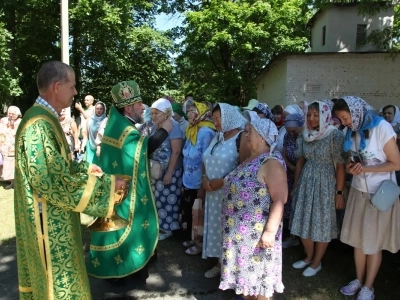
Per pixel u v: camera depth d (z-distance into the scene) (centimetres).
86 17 1322
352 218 295
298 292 311
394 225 279
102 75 1753
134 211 286
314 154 327
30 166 186
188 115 402
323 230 323
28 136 189
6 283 321
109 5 1355
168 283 327
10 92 1088
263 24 1552
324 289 316
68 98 206
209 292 312
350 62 1294
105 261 286
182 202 418
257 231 246
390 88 1292
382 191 266
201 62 1880
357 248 299
